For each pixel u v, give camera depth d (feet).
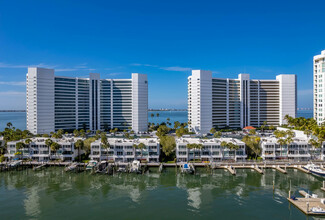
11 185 290.15
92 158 385.09
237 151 388.16
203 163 368.68
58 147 377.91
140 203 238.68
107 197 254.06
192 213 217.97
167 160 391.65
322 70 564.30
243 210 222.89
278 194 259.80
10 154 396.98
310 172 329.52
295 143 395.55
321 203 229.04
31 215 214.28
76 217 211.00
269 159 391.65
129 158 384.27
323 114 556.51
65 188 279.90
